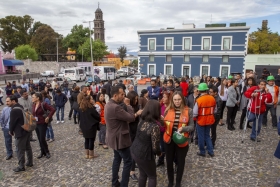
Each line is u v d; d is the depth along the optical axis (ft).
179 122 13.08
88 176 15.99
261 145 20.77
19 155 16.85
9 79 131.34
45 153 19.58
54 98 33.01
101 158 19.16
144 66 127.65
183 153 13.41
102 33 336.70
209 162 17.46
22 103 24.38
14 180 15.70
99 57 226.58
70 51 253.65
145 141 11.23
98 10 330.54
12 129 16.46
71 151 21.03
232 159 17.85
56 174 16.43
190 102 22.16
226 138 22.94
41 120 18.81
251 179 14.71
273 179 14.64
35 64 183.83
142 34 125.70
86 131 18.19
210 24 117.19
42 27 229.25
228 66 112.57
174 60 121.80
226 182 14.46
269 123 28.91
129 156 13.53
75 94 31.99
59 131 28.53
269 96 20.95
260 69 89.66
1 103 52.95
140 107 17.17
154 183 11.49
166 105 16.53
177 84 28.30
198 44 116.26
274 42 148.46
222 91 27.76
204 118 17.87
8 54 162.20
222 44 112.16
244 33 107.86
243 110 25.59
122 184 13.58
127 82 71.15
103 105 21.56
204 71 117.29
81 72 119.75
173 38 120.37
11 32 225.56
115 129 13.20
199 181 14.69
